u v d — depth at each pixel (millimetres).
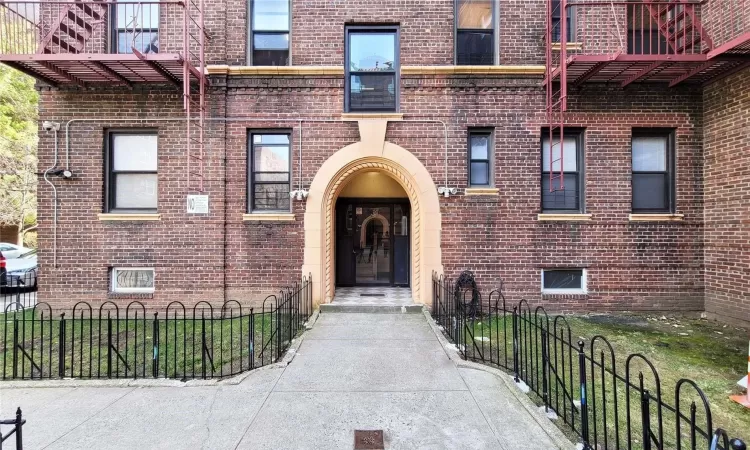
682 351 5367
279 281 7570
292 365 4797
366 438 3238
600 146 7562
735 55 6109
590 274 7543
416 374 4531
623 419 3592
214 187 7547
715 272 7203
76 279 7430
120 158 7703
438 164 7633
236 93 7617
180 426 3436
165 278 7477
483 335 6008
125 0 7113
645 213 7641
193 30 7555
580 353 3141
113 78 7176
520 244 7594
